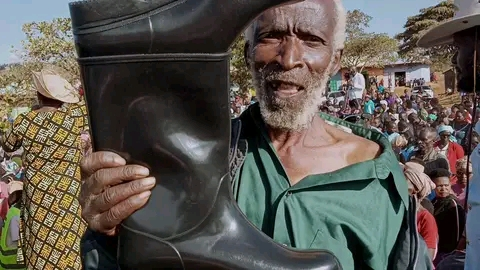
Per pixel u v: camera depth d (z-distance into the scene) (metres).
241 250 1.19
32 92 14.19
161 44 1.09
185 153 1.15
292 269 1.20
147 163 1.17
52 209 3.37
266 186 1.59
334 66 1.66
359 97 21.12
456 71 2.84
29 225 3.44
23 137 3.45
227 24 1.11
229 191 1.21
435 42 3.12
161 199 1.17
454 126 12.30
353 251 1.56
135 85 1.12
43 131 3.41
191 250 1.17
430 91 32.81
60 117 3.43
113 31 1.09
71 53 18.23
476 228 2.54
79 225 3.40
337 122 1.87
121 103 1.14
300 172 1.62
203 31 1.10
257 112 1.69
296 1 1.13
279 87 1.54
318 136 1.71
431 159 7.48
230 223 1.20
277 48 1.53
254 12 1.11
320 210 1.53
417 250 1.56
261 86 1.57
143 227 1.17
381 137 1.77
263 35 1.54
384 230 1.60
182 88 1.13
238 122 1.63
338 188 1.57
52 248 3.36
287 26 1.51
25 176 3.48
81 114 3.48
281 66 1.52
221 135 1.18
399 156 7.45
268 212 1.56
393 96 25.75
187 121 1.15
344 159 1.68
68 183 3.40
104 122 1.16
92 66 1.13
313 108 1.58
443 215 4.68
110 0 1.10
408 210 1.63
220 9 1.10
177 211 1.17
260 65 1.56
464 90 2.77
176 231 1.16
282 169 1.59
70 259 3.37
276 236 1.52
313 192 1.56
